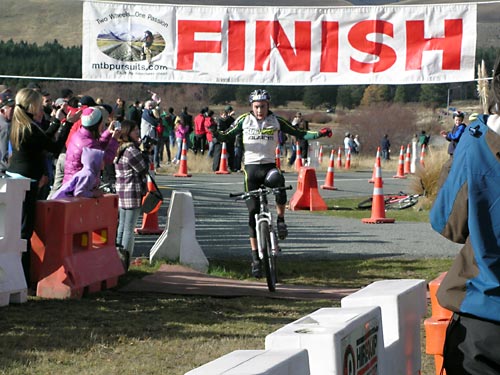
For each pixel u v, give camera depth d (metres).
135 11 12.13
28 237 8.48
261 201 9.96
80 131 9.51
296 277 10.62
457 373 3.51
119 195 10.47
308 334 3.18
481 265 3.43
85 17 12.04
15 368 5.94
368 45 12.34
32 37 88.38
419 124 57.06
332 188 25.36
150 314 7.95
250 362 2.84
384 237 14.45
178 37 12.23
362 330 3.56
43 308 7.98
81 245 9.04
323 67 12.40
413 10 12.26
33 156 8.76
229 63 12.34
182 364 6.20
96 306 8.20
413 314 4.40
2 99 11.63
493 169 3.42
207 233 14.38
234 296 9.11
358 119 56.16
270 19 12.32
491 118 3.49
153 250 11.02
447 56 12.27
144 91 59.12
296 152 33.72
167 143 33.12
